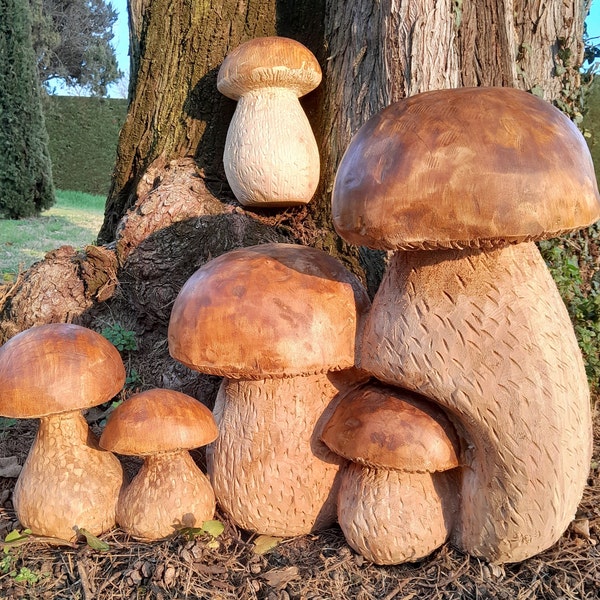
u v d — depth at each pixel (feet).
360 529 2.16
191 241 3.31
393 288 2.14
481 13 3.01
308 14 3.66
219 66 3.69
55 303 3.33
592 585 2.11
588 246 3.42
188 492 2.24
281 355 2.08
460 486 2.18
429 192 1.76
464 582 2.10
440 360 1.98
